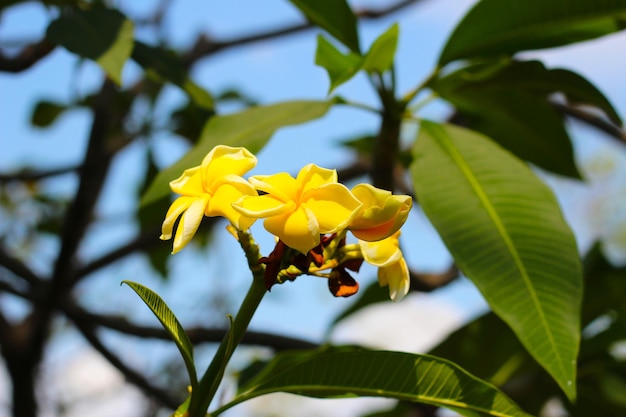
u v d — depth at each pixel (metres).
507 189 1.10
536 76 1.23
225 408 0.94
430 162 1.13
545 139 1.40
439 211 1.09
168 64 1.31
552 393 1.33
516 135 1.41
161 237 0.89
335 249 0.92
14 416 1.75
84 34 1.14
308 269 0.90
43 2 1.33
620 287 1.33
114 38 1.14
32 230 2.33
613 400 1.32
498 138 1.43
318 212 0.87
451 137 1.15
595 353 1.32
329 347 1.16
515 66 1.22
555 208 1.08
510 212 1.08
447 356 1.32
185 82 1.30
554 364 1.01
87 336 1.69
